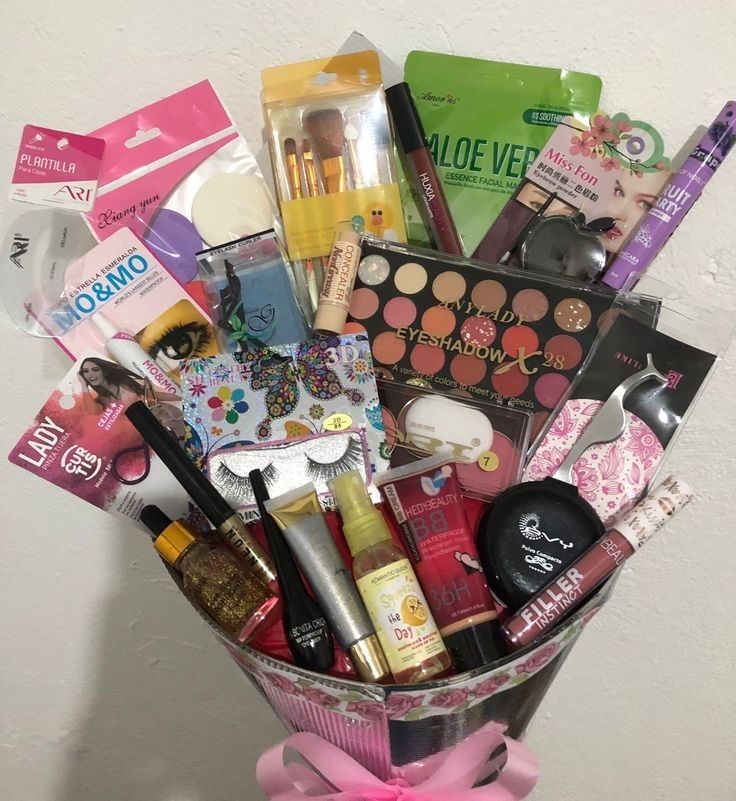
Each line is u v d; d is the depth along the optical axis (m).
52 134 0.51
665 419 0.52
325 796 0.51
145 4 0.50
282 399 0.51
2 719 0.75
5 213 0.55
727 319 0.52
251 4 0.50
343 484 0.47
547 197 0.53
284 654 0.47
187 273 0.54
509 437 0.52
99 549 0.66
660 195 0.51
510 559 0.48
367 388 0.51
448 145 0.53
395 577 0.46
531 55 0.51
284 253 0.53
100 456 0.52
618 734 0.73
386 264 0.53
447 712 0.44
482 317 0.53
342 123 0.52
